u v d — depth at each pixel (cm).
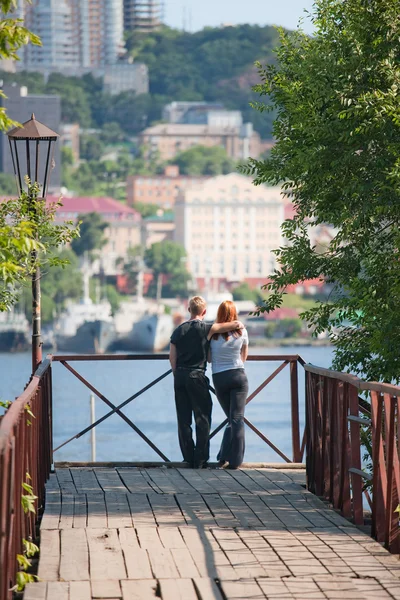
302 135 3328
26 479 2034
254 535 2166
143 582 1791
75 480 2944
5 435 1454
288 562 1934
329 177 3067
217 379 3262
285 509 2477
